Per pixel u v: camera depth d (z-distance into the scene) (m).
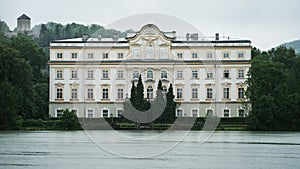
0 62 124.31
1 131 106.75
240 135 93.88
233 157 49.94
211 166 42.44
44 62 167.25
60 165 42.31
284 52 172.25
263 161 46.81
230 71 146.38
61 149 57.41
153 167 41.12
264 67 123.38
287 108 116.44
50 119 139.00
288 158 49.69
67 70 147.25
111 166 41.59
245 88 145.88
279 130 116.44
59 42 147.38
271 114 115.56
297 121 116.00
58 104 146.50
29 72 130.38
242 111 145.00
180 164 43.38
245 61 146.12
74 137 79.56
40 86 150.25
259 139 80.12
